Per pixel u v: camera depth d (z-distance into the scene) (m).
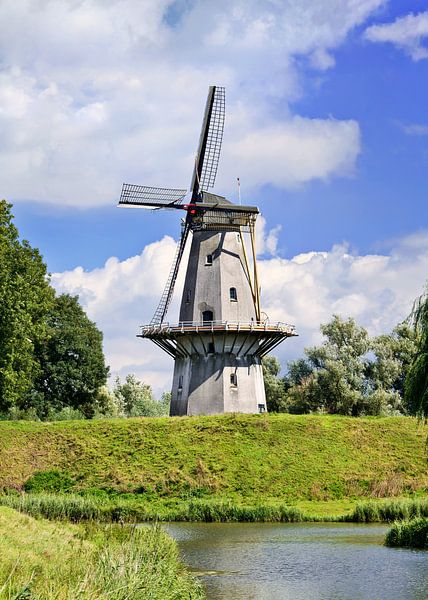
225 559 26.94
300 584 22.22
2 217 50.81
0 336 46.72
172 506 43.50
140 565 16.86
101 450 52.81
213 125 65.38
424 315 28.28
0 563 16.30
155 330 63.12
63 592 12.70
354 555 27.31
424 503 38.50
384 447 53.19
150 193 64.44
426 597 20.14
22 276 51.31
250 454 51.81
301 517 39.31
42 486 48.28
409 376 28.58
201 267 64.06
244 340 62.75
